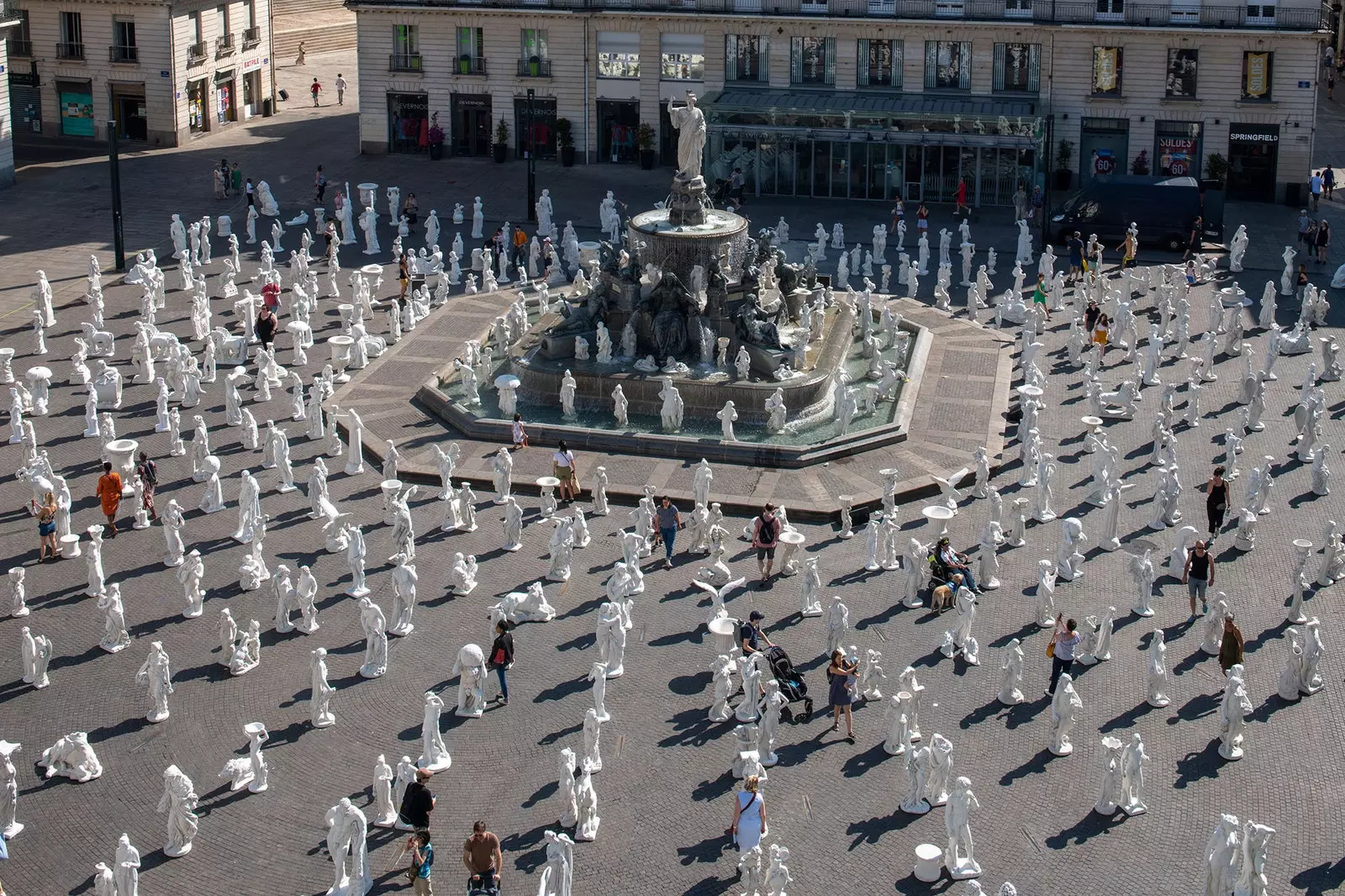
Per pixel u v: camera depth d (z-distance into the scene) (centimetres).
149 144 11650
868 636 4997
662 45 11000
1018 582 5356
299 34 14825
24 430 6159
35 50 11588
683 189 7181
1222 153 10412
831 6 10656
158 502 5938
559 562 5356
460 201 10344
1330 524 5291
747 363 6750
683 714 4575
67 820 4100
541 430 6444
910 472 6169
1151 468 6241
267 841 4016
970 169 10350
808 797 4184
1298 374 7312
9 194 10262
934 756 4094
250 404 6881
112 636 4897
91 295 7762
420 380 7156
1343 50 14850
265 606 5178
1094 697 4656
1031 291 8694
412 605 5016
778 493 5984
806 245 9462
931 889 3819
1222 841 3716
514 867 3891
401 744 4425
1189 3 10162
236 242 8569
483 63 11231
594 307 7044
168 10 11325
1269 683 4734
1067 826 4059
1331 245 9450
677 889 3819
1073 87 10481
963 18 10469
